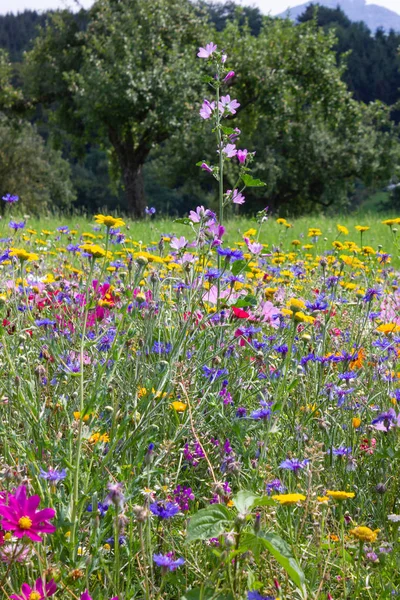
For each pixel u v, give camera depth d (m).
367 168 40.56
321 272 5.04
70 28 30.47
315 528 1.75
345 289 4.40
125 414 2.14
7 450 1.99
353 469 2.20
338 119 30.72
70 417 2.20
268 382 2.63
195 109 26.69
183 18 29.28
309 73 29.58
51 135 33.16
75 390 2.37
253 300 2.62
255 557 1.64
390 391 2.68
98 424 2.23
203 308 3.08
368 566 1.75
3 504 1.50
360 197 58.19
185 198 62.50
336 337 3.36
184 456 2.35
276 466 2.19
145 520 1.58
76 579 1.54
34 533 1.46
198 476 2.33
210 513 1.55
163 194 61.75
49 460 1.96
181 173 38.56
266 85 28.05
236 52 28.23
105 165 70.06
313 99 29.91
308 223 13.60
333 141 39.84
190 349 2.74
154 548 1.77
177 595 1.78
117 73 26.09
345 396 2.65
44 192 41.59
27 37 92.88
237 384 2.64
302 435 2.37
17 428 2.23
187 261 2.86
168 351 2.63
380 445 2.43
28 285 3.17
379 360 3.02
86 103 26.44
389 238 10.32
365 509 2.19
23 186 38.09
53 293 3.10
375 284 4.48
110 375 2.09
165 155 39.72
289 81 28.70
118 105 26.30
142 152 29.23
